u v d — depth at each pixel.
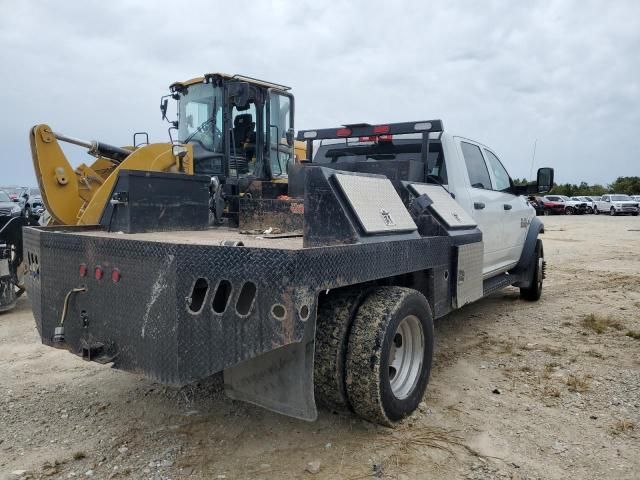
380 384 3.18
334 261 2.89
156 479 2.89
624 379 4.43
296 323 2.59
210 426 3.54
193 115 8.20
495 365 4.80
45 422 3.60
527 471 3.00
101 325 3.16
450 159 5.52
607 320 6.38
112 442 3.31
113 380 4.40
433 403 3.91
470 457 3.15
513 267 7.16
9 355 5.10
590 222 31.30
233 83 7.60
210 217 5.56
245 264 2.66
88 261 3.22
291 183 5.63
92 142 6.58
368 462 3.07
